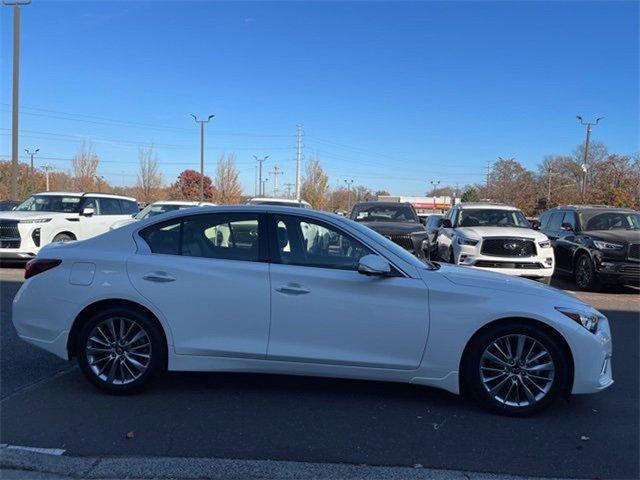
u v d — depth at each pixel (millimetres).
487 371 4539
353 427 4203
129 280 4699
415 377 4570
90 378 4754
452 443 3977
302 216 4816
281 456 3705
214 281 4641
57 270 4801
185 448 3785
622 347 6883
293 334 4594
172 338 4676
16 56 22719
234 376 5336
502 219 13102
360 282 4562
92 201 14961
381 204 14469
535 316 4445
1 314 7770
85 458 3613
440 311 4504
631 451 3926
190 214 4910
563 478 3531
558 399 4910
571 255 12625
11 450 3678
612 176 36750
